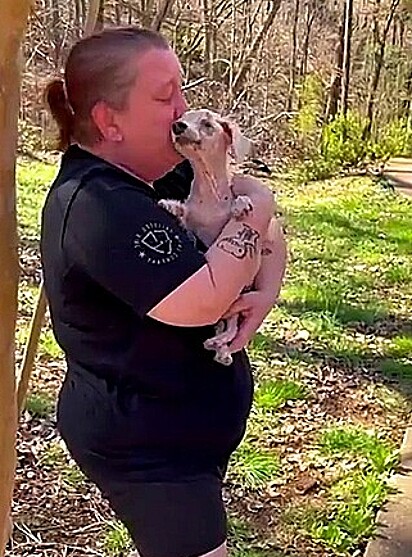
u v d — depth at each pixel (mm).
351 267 8414
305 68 18891
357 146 16094
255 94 13664
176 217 1949
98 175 1891
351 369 5543
